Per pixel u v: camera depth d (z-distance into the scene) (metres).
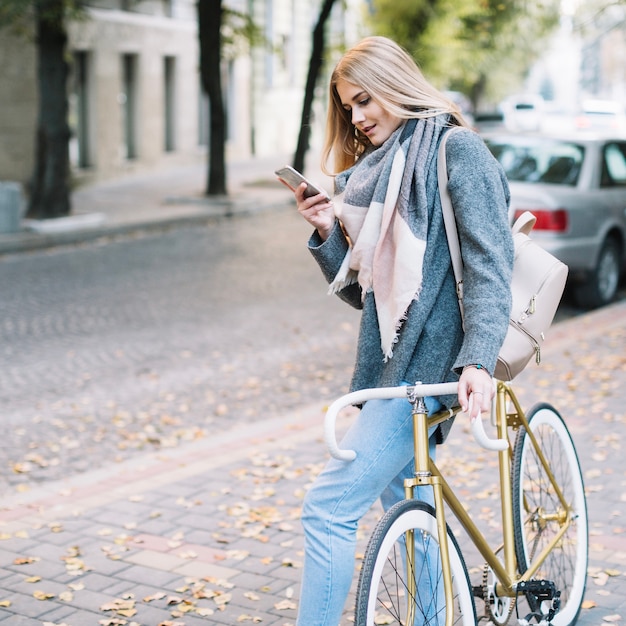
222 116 23.47
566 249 11.40
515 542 3.63
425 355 3.12
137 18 27.45
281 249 17.25
